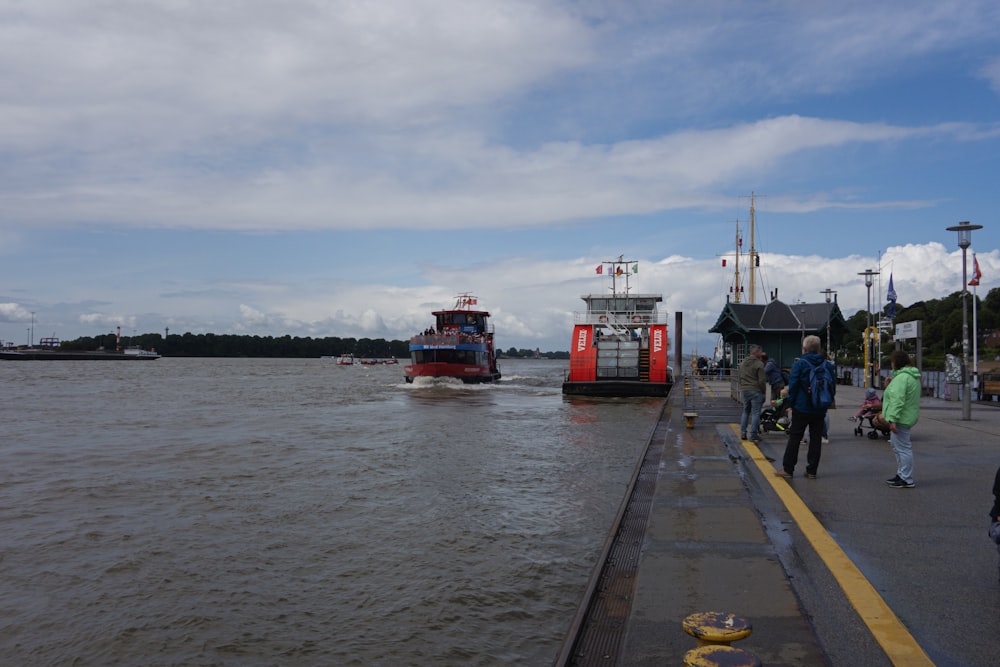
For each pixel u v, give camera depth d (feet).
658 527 27.66
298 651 26.07
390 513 44.93
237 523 43.09
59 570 34.91
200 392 187.32
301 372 385.91
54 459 68.95
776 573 22.11
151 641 27.12
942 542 25.12
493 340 248.73
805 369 36.14
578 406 135.13
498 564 34.73
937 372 107.24
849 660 16.11
